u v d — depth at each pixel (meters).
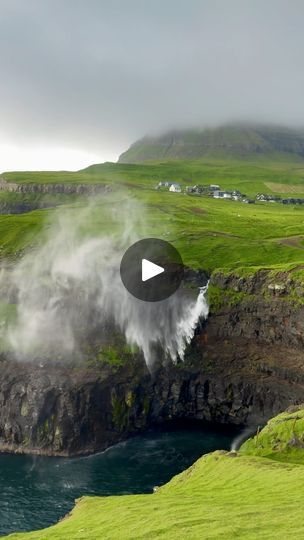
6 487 123.44
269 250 199.75
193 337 174.62
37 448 147.00
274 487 74.50
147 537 56.91
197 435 156.50
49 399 151.62
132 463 137.62
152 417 167.12
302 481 74.25
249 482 80.12
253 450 102.25
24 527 106.25
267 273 167.62
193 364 171.88
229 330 170.38
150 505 74.75
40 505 114.94
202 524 58.69
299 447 97.44
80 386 153.38
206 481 87.75
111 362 163.12
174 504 73.06
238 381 166.00
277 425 106.75
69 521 75.88
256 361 164.25
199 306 174.38
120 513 72.25
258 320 164.00
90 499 87.75
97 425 152.38
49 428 149.12
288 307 155.38
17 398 153.12
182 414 171.00
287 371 156.38
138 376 164.62
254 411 163.75
